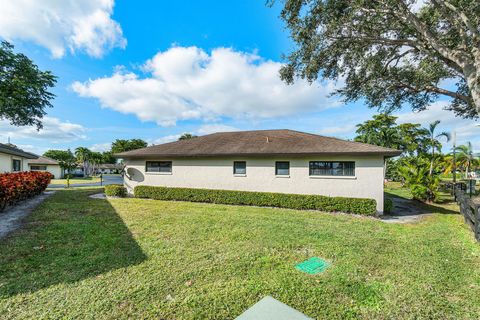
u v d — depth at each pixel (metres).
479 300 3.25
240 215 9.09
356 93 11.15
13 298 3.18
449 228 7.44
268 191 12.19
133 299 3.20
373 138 30.52
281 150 11.74
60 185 25.61
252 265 4.35
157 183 14.85
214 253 4.92
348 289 3.50
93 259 4.55
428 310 3.02
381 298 3.29
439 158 19.27
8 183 9.38
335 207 10.20
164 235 6.23
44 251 4.96
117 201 12.66
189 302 3.14
